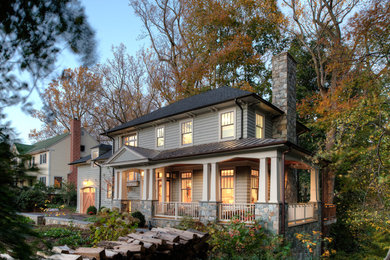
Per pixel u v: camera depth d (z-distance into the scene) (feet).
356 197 54.65
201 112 51.90
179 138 55.26
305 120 73.05
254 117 47.65
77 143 97.45
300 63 79.97
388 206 37.73
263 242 32.01
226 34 87.40
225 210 40.83
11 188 4.80
